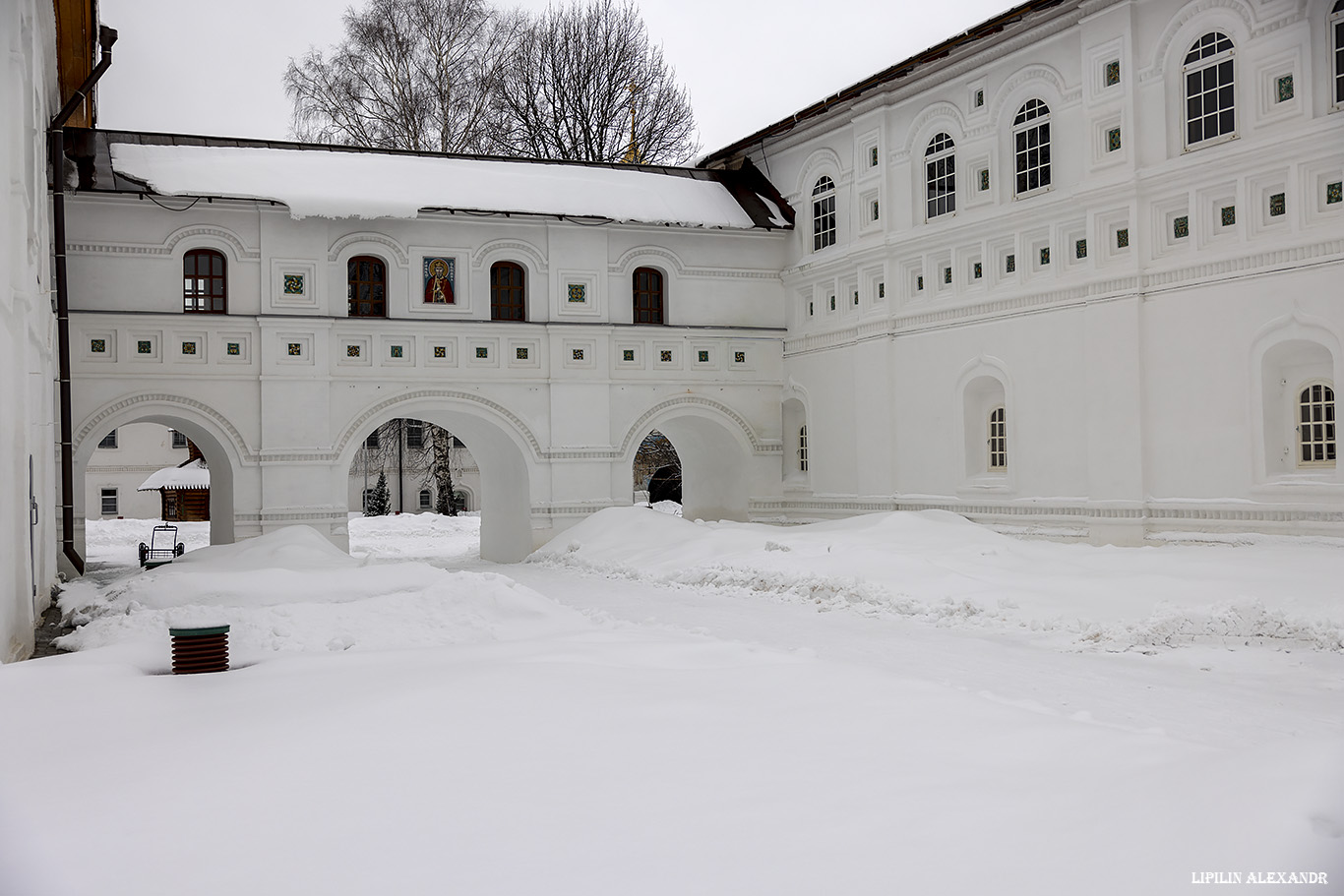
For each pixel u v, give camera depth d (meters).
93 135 27.08
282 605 13.94
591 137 40.41
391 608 13.60
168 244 26.00
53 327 22.75
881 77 26.64
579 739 6.26
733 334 30.95
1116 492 21.64
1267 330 19.17
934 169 26.58
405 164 29.28
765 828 4.78
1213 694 9.80
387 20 37.50
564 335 29.19
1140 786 5.09
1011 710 7.09
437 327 28.16
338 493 27.17
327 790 5.32
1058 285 22.97
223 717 6.92
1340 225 18.22
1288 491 18.78
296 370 26.81
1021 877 4.18
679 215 30.17
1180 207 20.84
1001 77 24.56
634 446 29.95
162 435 59.69
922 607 15.54
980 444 25.50
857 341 28.38
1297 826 4.30
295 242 26.94
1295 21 18.91
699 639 10.79
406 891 4.14
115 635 12.66
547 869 4.35
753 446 31.22
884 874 4.26
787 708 7.08
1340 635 12.05
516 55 39.78
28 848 4.57
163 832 4.75
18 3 12.95
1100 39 22.12
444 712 6.87
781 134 31.38
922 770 5.62
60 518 23.72
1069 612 14.56
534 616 13.26
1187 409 20.45
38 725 6.73
